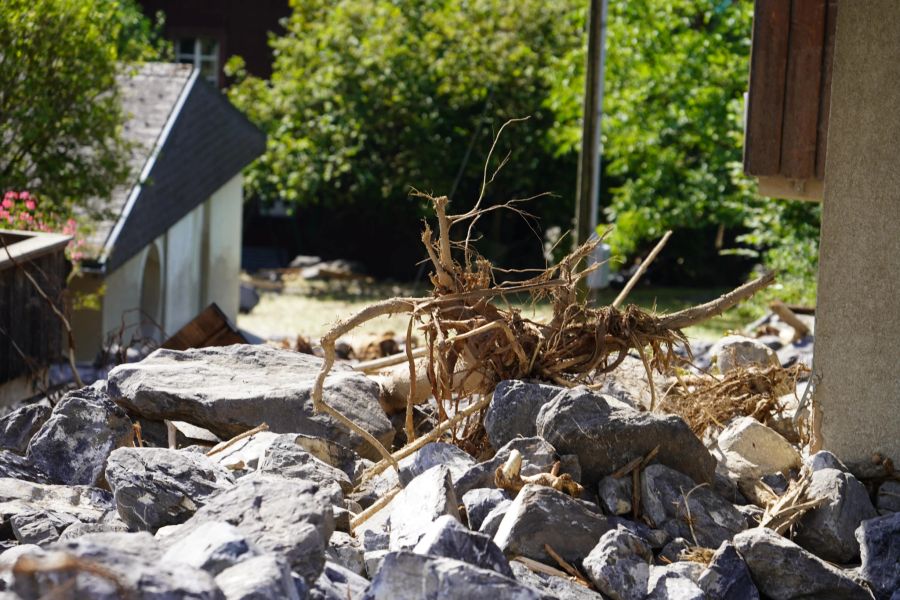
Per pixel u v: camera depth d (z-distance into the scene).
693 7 23.72
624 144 24.08
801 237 19.50
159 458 4.62
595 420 4.93
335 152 30.08
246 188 30.73
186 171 19.23
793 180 7.27
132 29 22.83
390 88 30.03
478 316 5.56
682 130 23.28
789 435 6.14
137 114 19.42
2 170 14.52
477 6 30.39
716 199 23.11
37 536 4.40
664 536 4.62
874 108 5.31
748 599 4.31
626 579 4.16
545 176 30.53
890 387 5.39
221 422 5.91
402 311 5.57
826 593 4.36
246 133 22.44
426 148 29.75
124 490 4.45
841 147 5.39
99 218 15.95
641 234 24.52
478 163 30.17
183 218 19.66
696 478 5.01
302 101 30.45
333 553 4.23
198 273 20.81
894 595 4.41
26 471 5.24
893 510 5.36
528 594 3.45
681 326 5.87
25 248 9.23
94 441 5.40
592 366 5.64
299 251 33.19
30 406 5.93
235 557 3.28
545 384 5.39
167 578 2.95
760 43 7.16
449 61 29.77
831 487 5.01
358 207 32.12
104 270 15.41
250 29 34.00
